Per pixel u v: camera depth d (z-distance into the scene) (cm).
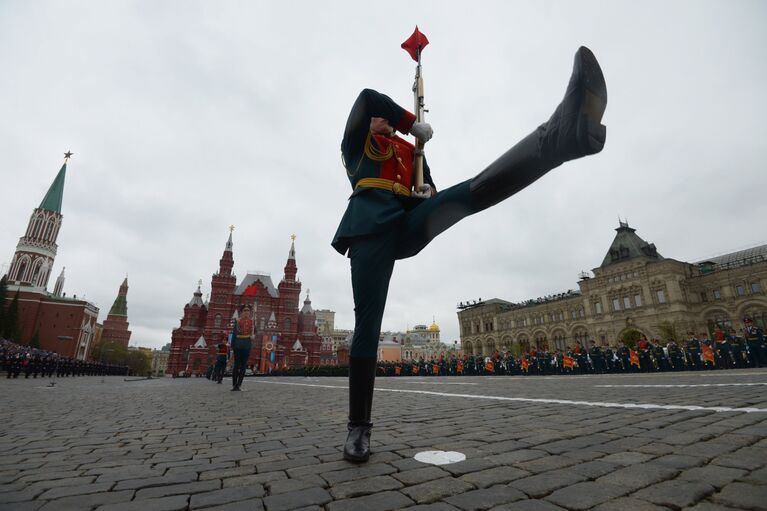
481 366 2820
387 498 152
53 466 217
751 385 556
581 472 175
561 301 6216
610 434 253
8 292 7994
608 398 475
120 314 14688
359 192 211
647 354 2005
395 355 9531
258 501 152
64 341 8325
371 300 204
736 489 142
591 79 122
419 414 393
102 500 157
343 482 174
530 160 143
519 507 138
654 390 561
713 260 6141
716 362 1819
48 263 8888
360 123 210
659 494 142
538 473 177
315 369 4375
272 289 9475
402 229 204
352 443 210
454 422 334
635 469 174
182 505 150
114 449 262
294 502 150
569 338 6012
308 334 9256
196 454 243
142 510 145
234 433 319
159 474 197
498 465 192
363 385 214
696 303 4909
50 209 9094
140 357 12281
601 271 5578
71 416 450
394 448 239
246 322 990
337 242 221
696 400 407
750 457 181
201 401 642
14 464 222
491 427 301
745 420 272
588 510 133
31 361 2500
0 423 394
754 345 1677
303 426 348
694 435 234
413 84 267
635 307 5147
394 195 212
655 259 5325
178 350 8469
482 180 163
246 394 817
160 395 812
